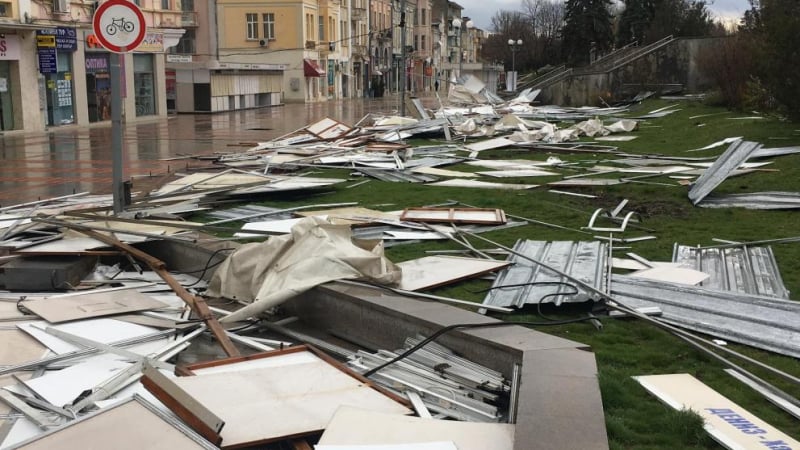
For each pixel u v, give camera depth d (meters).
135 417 4.07
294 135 25.05
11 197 14.26
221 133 31.80
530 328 6.13
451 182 15.22
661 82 46.72
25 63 31.41
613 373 5.07
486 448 3.90
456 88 47.22
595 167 17.58
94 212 10.20
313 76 67.19
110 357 5.50
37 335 5.95
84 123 36.06
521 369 4.72
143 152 23.42
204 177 14.70
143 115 42.66
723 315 6.27
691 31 57.62
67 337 5.88
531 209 11.97
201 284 7.93
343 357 5.86
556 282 7.01
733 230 10.12
